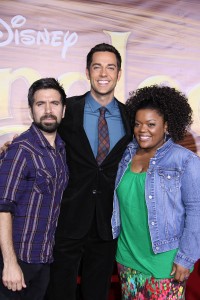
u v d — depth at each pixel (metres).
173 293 1.83
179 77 2.99
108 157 2.10
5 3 2.78
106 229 2.14
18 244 1.82
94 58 2.15
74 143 2.10
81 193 2.10
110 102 2.18
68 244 2.15
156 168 1.80
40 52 2.84
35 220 1.82
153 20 2.93
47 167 1.83
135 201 1.84
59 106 1.91
